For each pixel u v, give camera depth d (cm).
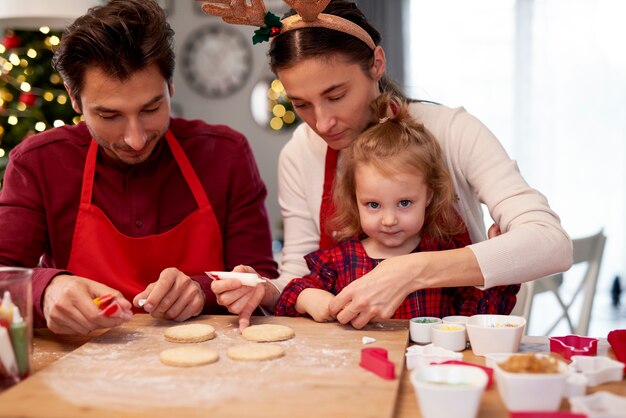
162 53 141
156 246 170
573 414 88
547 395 92
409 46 515
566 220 520
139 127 145
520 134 516
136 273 170
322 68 142
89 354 117
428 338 127
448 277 130
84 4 243
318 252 163
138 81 139
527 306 202
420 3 525
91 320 129
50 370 108
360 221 161
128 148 150
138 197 170
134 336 130
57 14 239
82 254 169
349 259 159
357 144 152
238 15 145
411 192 148
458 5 522
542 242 131
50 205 170
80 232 169
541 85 514
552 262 132
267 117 559
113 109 141
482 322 128
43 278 139
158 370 108
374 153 148
